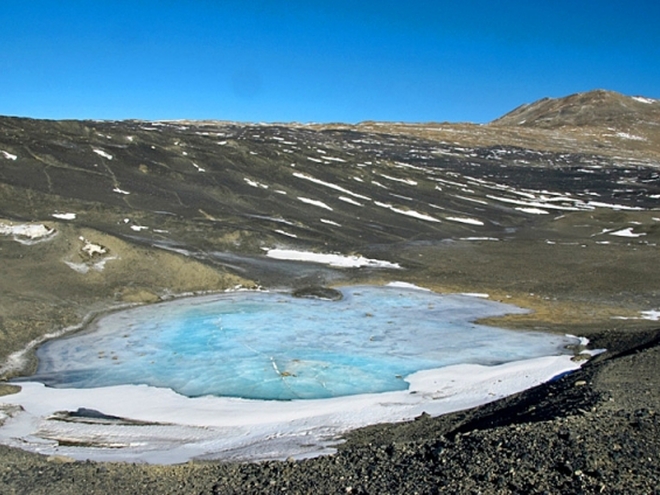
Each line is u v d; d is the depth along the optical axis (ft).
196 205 136.56
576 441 34.96
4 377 62.44
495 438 37.55
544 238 156.66
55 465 40.27
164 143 177.78
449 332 79.00
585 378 54.80
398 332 78.64
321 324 81.30
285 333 77.15
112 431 49.88
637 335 73.10
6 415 52.70
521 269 116.37
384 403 56.44
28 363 66.23
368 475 35.14
